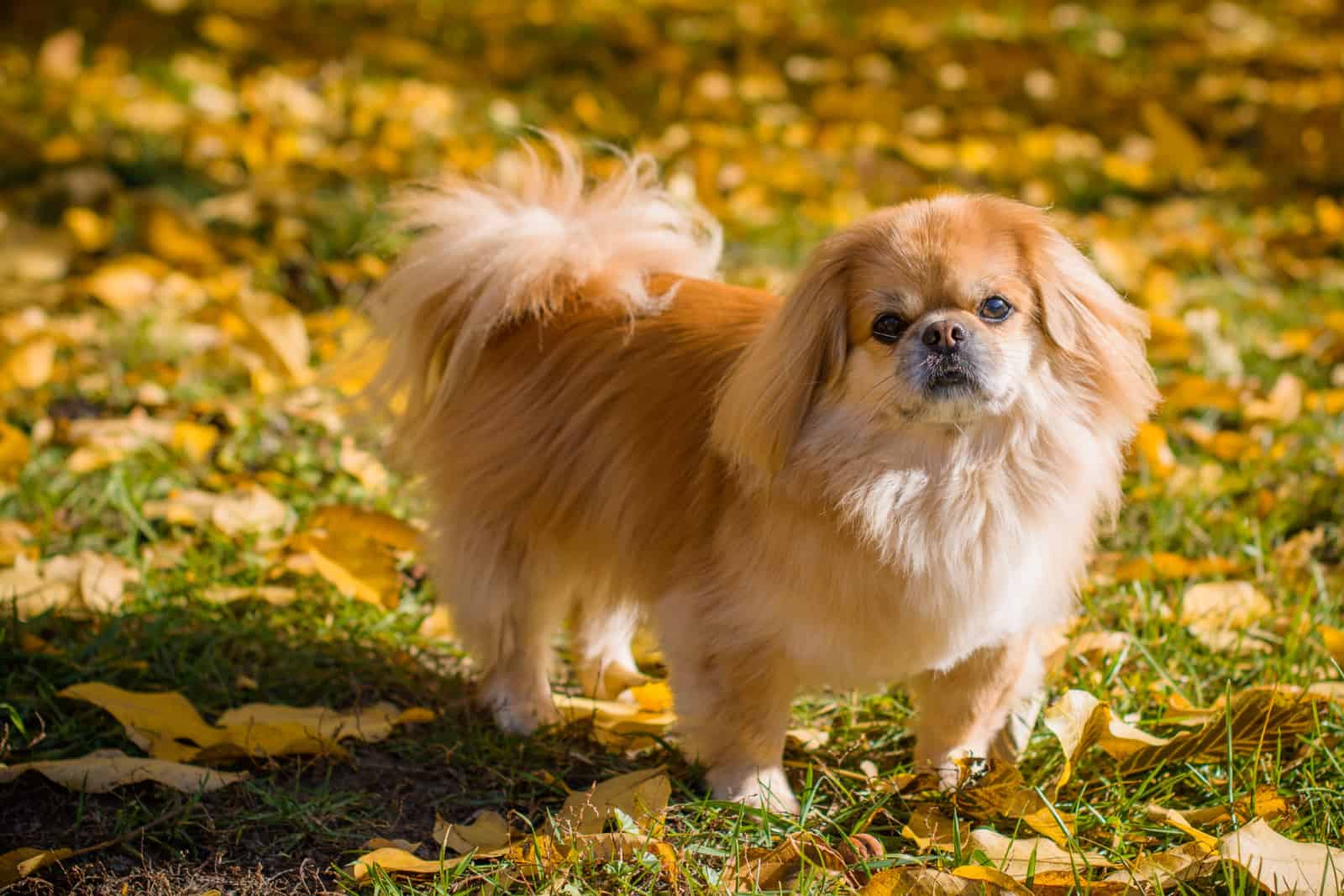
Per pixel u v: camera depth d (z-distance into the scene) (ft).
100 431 21.17
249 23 46.62
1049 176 34.83
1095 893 11.49
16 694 15.29
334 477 21.12
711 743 13.80
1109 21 47.73
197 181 33.06
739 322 14.80
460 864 12.28
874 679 13.69
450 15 48.55
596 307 15.67
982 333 12.21
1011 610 13.14
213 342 25.21
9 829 13.25
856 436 12.67
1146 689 15.42
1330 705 14.32
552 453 15.31
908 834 12.68
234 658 16.66
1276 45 45.14
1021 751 14.82
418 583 18.97
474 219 16.33
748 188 31.65
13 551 18.03
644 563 14.57
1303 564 18.19
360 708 15.80
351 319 23.25
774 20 47.93
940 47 45.03
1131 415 13.15
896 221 12.84
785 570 12.87
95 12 47.21
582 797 13.37
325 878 12.77
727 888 12.03
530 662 16.03
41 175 32.71
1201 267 28.71
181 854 12.92
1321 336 24.95
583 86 41.11
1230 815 12.73
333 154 33.71
